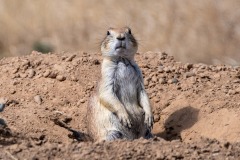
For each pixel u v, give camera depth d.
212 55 31.53
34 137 15.57
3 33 33.50
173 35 31.73
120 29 16.38
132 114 16.39
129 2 33.50
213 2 33.41
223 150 13.63
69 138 16.28
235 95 17.55
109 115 16.06
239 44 32.06
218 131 16.27
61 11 33.88
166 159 13.22
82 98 18.23
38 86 18.61
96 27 32.78
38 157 13.25
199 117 16.98
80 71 19.05
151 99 18.05
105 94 16.12
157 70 19.20
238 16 33.19
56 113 17.55
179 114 17.33
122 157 13.19
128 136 16.22
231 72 19.14
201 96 17.66
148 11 32.72
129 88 16.44
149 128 16.14
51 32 33.12
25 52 32.72
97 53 20.33
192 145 13.70
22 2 34.62
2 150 13.58
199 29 32.31
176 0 33.38
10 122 16.56
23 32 33.59
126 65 16.42
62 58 19.72
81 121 17.55
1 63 19.94
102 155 13.26
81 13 33.44
